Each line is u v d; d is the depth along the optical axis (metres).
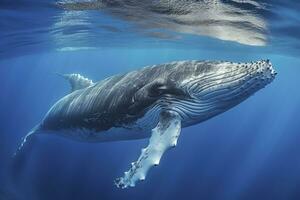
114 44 29.02
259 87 7.29
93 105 9.83
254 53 29.05
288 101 83.62
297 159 60.62
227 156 61.12
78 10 15.22
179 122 7.51
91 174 31.64
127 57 45.94
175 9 14.46
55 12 15.59
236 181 39.72
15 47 26.86
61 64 56.03
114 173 33.16
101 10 15.18
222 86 7.41
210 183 37.88
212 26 17.83
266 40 21.20
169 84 7.92
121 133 9.37
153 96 8.07
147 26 19.09
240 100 7.63
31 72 65.88
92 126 10.02
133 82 8.83
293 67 40.16
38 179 26.50
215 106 7.70
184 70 7.98
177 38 23.86
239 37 20.89
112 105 9.09
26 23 18.02
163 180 34.47
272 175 42.50
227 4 13.12
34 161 30.28
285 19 15.09
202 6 13.65
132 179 6.46
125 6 14.36
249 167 55.72
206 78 7.56
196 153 57.59
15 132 46.84
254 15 14.75
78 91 11.55
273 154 68.56
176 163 45.41
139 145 45.78
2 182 23.42
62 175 29.14
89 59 49.94
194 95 7.63
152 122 8.36
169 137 7.02
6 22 17.67
